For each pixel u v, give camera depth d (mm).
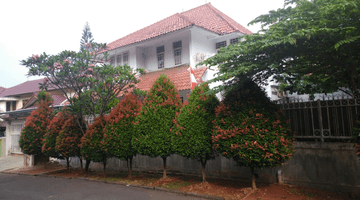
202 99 7320
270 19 6180
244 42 6254
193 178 8422
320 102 6562
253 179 6500
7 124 19562
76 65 9672
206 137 6957
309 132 6703
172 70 13164
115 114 9258
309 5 5332
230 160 7965
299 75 6480
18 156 18281
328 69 6301
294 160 6742
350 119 6141
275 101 7273
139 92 9945
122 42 16203
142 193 7293
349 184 5934
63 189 8305
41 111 13664
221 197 6277
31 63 9367
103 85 10016
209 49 13781
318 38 5109
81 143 10023
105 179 9422
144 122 8156
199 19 15391
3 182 10109
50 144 11578
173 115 8055
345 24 4902
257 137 5805
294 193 6137
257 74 6742
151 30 15281
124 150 8891
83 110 10883
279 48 5395
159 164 9977
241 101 6359
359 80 6395
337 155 6129
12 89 28672
